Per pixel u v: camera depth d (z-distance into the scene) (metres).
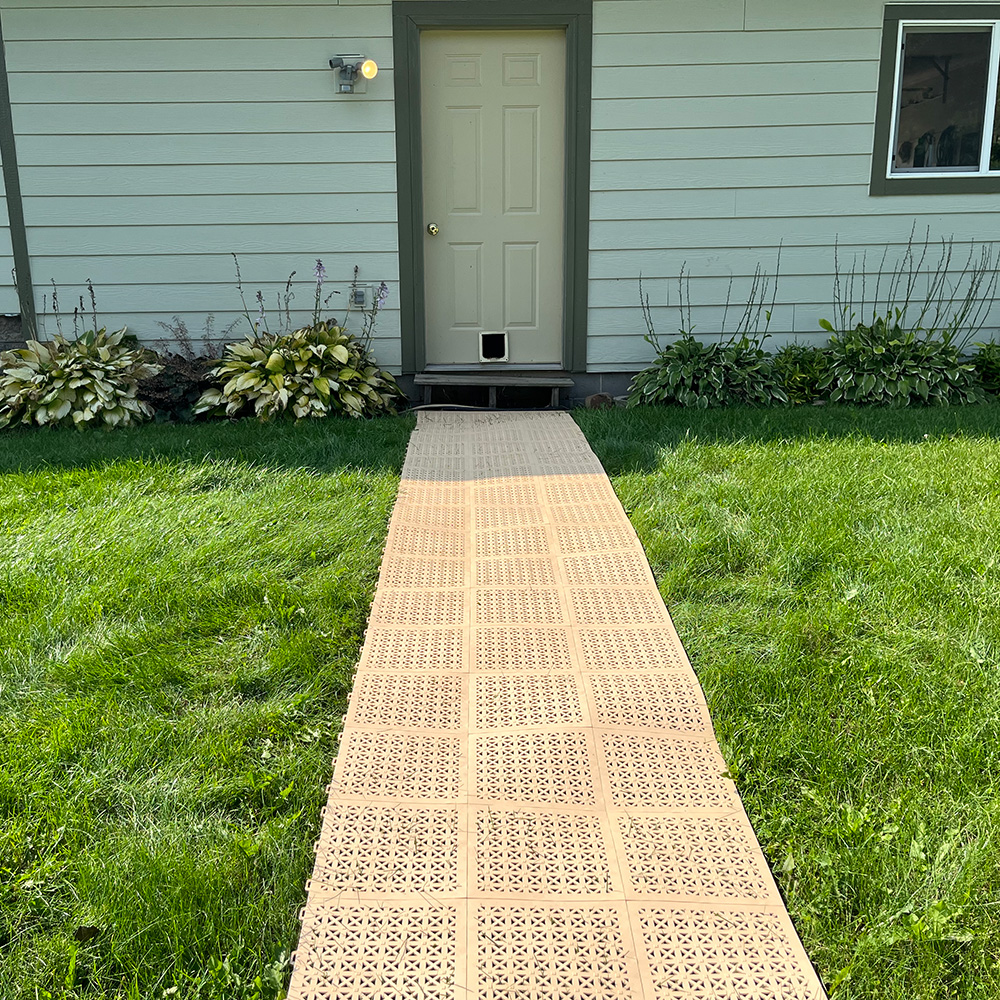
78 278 6.66
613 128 6.51
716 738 2.72
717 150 6.56
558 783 2.54
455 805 2.46
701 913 2.12
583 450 5.27
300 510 4.27
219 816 2.40
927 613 3.22
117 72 6.36
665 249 6.71
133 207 6.56
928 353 6.48
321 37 6.35
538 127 6.65
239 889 2.17
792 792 2.49
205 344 6.78
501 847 2.31
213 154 6.50
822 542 3.74
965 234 6.74
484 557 3.92
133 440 5.54
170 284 6.69
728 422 5.76
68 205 6.55
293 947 2.04
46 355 6.25
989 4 6.40
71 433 5.86
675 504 4.29
